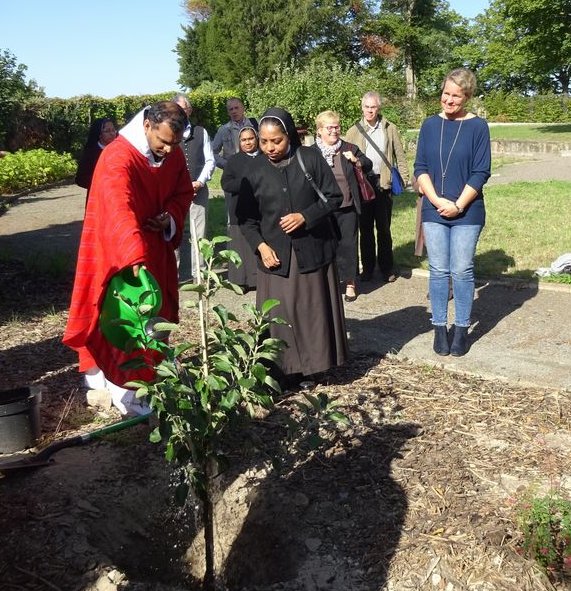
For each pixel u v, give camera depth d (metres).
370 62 51.34
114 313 3.89
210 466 3.58
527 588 3.04
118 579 3.16
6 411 4.19
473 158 5.39
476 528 3.40
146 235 4.32
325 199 4.70
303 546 3.41
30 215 13.84
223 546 3.67
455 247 5.53
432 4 52.53
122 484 3.88
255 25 47.25
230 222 7.52
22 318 6.84
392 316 6.85
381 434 4.35
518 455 4.08
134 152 4.18
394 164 7.88
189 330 6.34
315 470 3.97
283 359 4.80
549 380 5.17
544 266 8.61
